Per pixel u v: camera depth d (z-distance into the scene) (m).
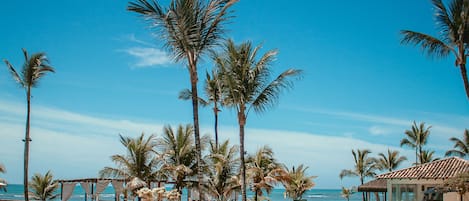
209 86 31.22
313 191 179.00
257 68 18.50
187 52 15.43
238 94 18.50
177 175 26.38
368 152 52.53
